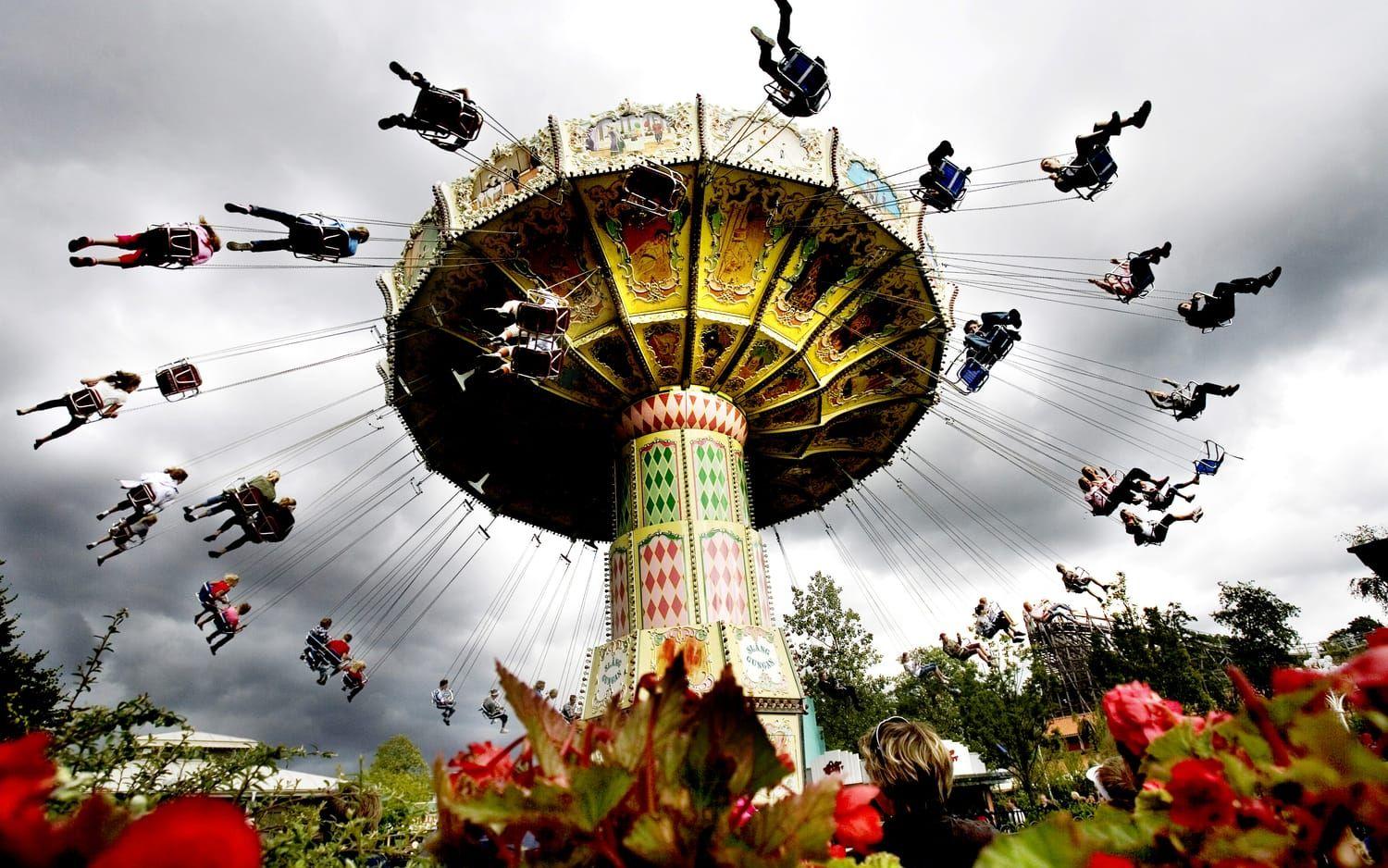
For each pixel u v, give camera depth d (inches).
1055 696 1046.4
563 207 593.0
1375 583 2012.8
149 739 161.6
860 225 628.7
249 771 168.9
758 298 650.2
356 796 184.5
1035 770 996.6
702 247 625.3
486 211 587.5
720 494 649.6
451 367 705.0
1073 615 1003.9
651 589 603.2
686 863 41.0
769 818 43.1
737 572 616.4
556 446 791.1
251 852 32.6
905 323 716.7
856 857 78.0
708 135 581.3
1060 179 584.1
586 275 625.3
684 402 677.3
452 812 47.9
